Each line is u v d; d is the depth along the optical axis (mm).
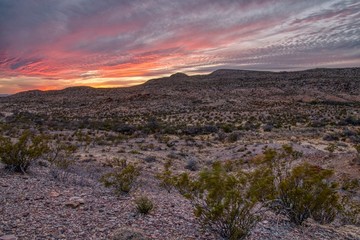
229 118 77125
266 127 53719
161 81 199625
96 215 6230
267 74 187625
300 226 6887
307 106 100500
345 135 43781
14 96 160875
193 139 43094
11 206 6285
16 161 10039
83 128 53500
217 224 5801
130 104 118375
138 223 6020
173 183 6977
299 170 7168
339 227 7383
